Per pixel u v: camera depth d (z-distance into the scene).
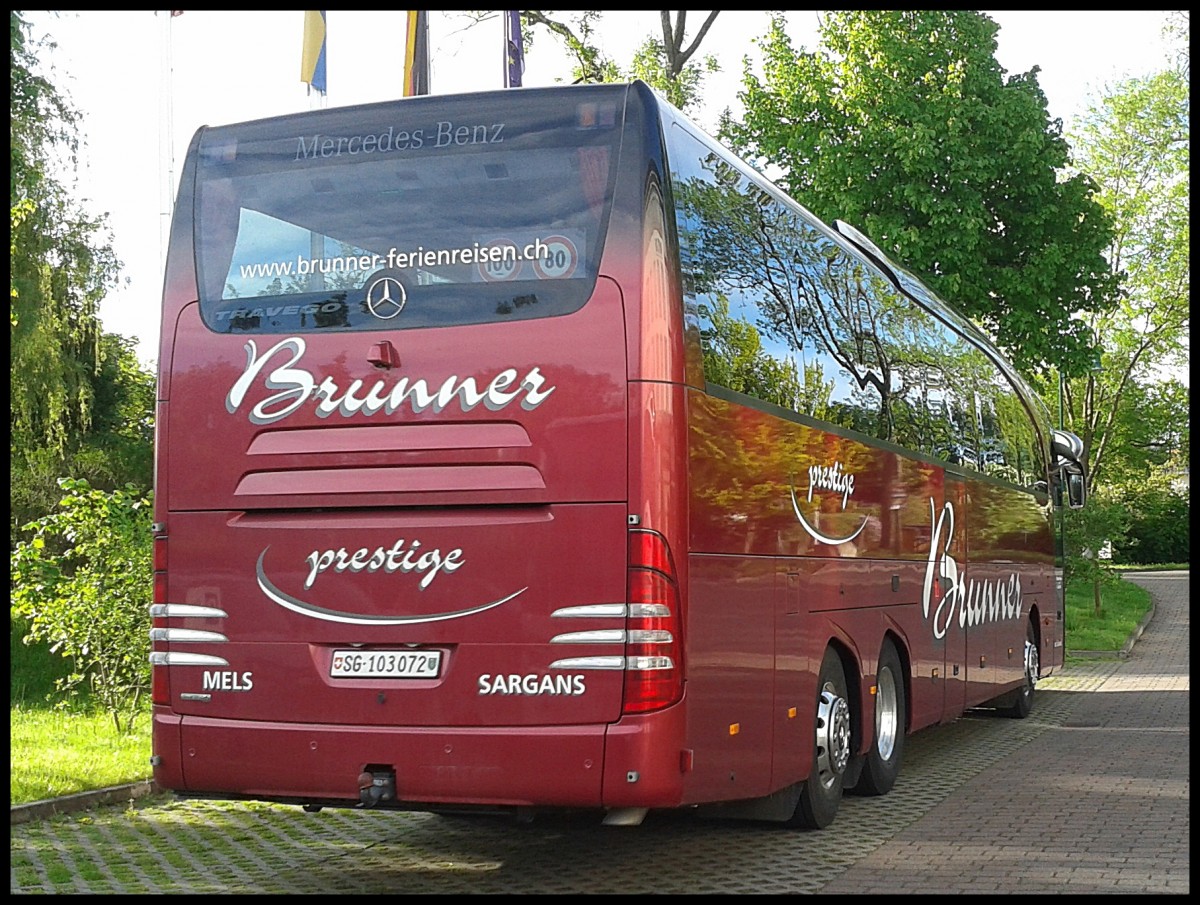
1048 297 27.42
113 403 25.94
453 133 7.48
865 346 10.62
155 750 7.55
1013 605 15.79
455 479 7.15
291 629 7.34
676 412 7.09
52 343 22.38
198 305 7.70
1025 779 11.88
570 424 7.04
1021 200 27.66
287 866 8.43
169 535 7.61
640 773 6.85
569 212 7.23
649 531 6.95
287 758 7.27
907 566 11.36
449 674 7.08
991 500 14.73
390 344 7.28
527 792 6.94
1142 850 8.78
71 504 13.53
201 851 8.85
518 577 7.04
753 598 8.02
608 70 29.27
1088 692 20.61
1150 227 46.81
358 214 7.51
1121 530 33.88
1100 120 47.12
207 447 7.56
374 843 9.14
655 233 7.16
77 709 15.34
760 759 8.05
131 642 13.39
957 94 26.48
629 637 6.91
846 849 8.84
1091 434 49.62
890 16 26.97
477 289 7.26
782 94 27.56
